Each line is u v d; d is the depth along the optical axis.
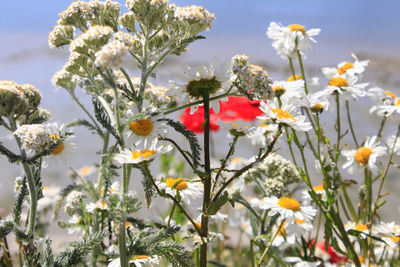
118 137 0.76
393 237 0.87
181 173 1.07
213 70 0.76
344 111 1.91
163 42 0.80
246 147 1.11
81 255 0.76
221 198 0.76
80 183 0.88
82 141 1.65
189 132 0.77
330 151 0.88
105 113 0.78
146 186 0.76
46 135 0.73
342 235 0.85
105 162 0.78
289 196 0.91
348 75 0.91
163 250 0.76
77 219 0.89
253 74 0.75
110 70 0.77
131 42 0.73
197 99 0.78
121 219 0.75
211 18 0.77
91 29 0.74
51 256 0.76
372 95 0.93
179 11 0.77
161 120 0.77
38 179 0.77
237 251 1.03
